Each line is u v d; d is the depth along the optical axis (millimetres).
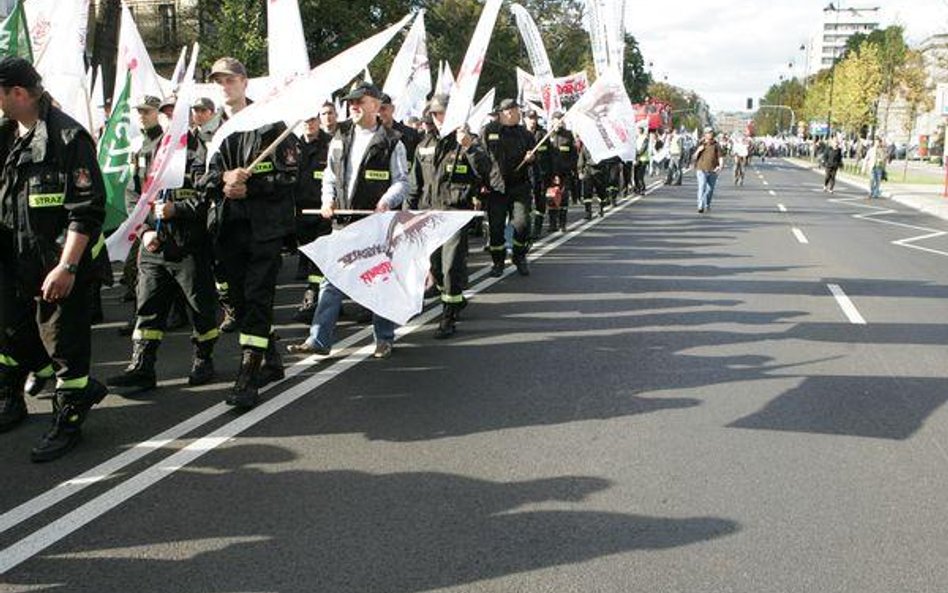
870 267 12445
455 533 3949
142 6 34375
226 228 5844
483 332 8070
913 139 87500
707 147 21172
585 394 6086
